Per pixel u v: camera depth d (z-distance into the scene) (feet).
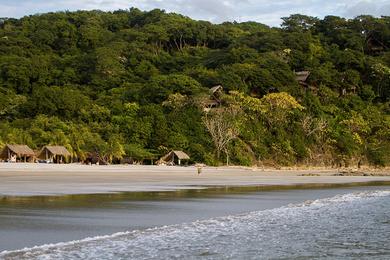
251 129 291.79
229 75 333.83
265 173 221.25
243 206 77.61
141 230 51.16
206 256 39.19
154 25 508.94
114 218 58.95
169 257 38.52
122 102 307.58
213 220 60.44
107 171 178.40
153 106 287.69
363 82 390.01
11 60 375.25
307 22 517.55
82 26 517.14
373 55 451.53
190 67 405.39
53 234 46.47
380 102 378.53
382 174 245.65
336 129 323.37
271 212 70.18
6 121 287.28
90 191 96.02
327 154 306.76
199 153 260.01
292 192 110.42
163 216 62.80
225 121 275.80
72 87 358.23
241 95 308.19
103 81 367.04
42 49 469.16
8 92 327.88
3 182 114.32
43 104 291.38
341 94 372.38
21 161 232.73
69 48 478.18
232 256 39.32
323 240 47.14
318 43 445.37
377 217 65.57
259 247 43.27
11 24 547.08
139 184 121.90
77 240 44.21
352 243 45.60
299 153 294.66
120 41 468.34
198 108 294.87
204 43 511.40
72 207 67.62
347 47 451.12
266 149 287.28
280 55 400.26
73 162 246.88
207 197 91.50
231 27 560.61
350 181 170.60
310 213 69.67
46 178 132.77
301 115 316.40
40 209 64.03
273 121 304.71
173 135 265.75
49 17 557.74
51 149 234.58
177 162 251.39
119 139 260.62
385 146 326.03
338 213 69.92
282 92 322.96
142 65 411.54
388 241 46.78
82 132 261.03
